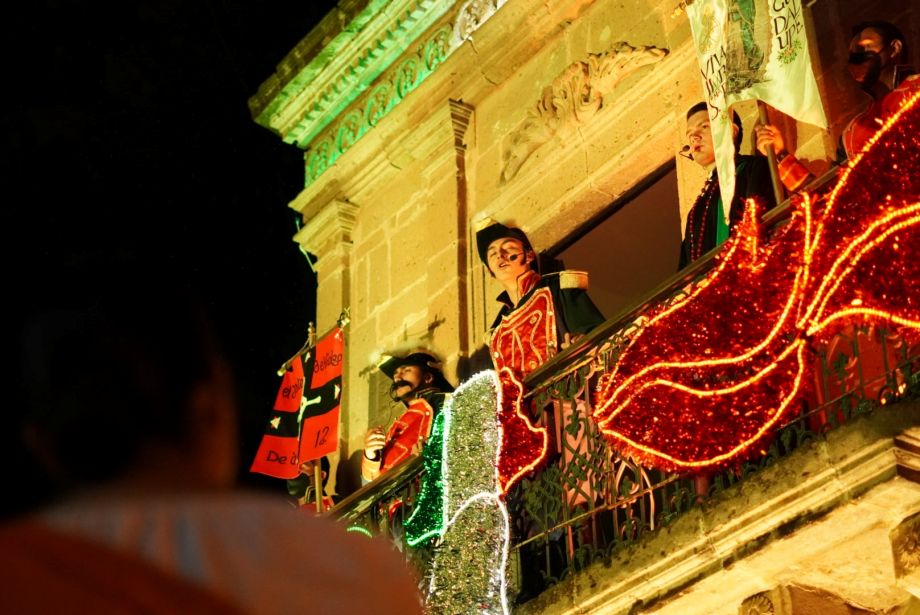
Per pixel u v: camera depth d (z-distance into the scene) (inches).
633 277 423.5
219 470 57.4
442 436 347.3
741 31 312.2
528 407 333.4
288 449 432.1
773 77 303.0
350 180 484.7
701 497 272.7
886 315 244.4
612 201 390.6
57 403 55.1
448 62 442.3
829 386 279.9
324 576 54.8
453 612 315.9
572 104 402.0
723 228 322.3
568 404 342.6
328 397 425.4
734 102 309.0
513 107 426.9
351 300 471.8
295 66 500.1
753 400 266.1
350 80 483.2
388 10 468.4
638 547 279.6
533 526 325.4
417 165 461.1
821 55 334.3
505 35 426.0
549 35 419.2
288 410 439.8
